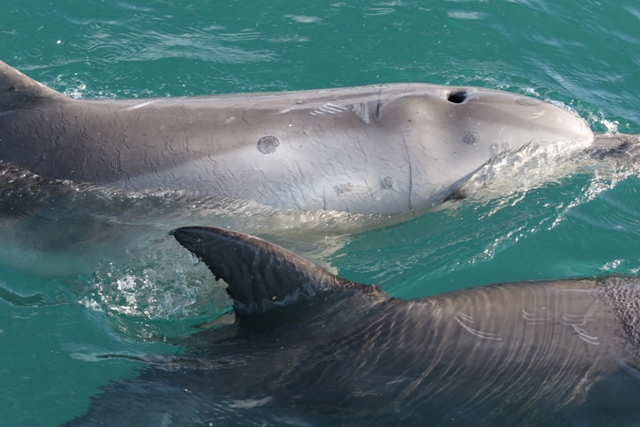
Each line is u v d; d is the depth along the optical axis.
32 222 6.08
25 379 5.25
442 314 4.80
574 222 6.87
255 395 4.57
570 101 8.70
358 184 6.22
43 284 6.05
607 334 4.61
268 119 6.29
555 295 4.89
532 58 9.45
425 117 6.38
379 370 4.56
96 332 5.65
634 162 6.98
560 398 4.39
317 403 4.49
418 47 9.49
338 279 5.04
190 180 6.11
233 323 5.15
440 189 6.34
